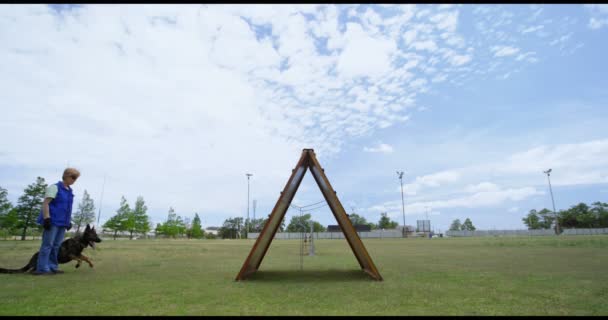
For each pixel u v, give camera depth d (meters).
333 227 70.38
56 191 6.88
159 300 4.28
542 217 103.81
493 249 17.70
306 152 6.62
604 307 3.99
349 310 3.78
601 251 15.08
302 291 4.97
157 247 20.31
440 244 26.58
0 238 38.97
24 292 4.74
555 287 5.39
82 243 7.51
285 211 6.93
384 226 111.38
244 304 4.07
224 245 25.62
